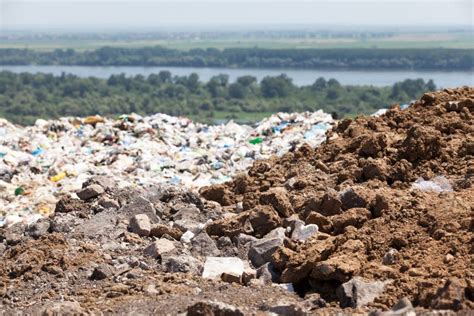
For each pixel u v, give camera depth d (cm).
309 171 3697
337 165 3641
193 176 5100
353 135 3962
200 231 3212
